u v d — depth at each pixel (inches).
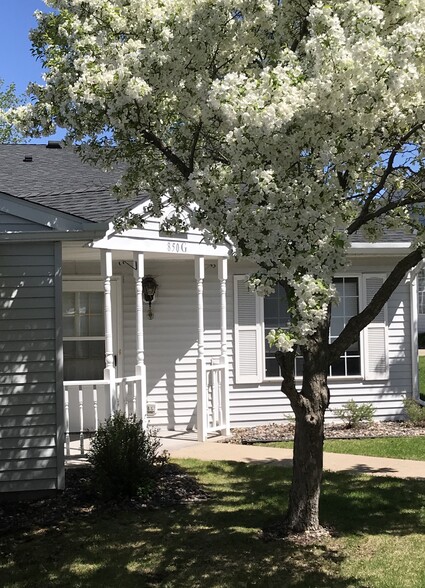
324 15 201.5
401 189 258.5
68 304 462.9
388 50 195.3
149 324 469.4
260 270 203.5
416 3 203.9
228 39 234.1
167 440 428.1
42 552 241.6
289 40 246.2
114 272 464.4
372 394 500.7
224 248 437.7
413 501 289.3
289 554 232.2
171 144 254.1
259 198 201.8
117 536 254.5
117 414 325.4
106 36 223.5
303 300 188.7
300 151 214.2
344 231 209.2
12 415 310.8
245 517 271.1
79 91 216.7
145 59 220.5
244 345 482.6
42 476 310.2
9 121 239.9
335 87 200.1
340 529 255.1
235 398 482.0
